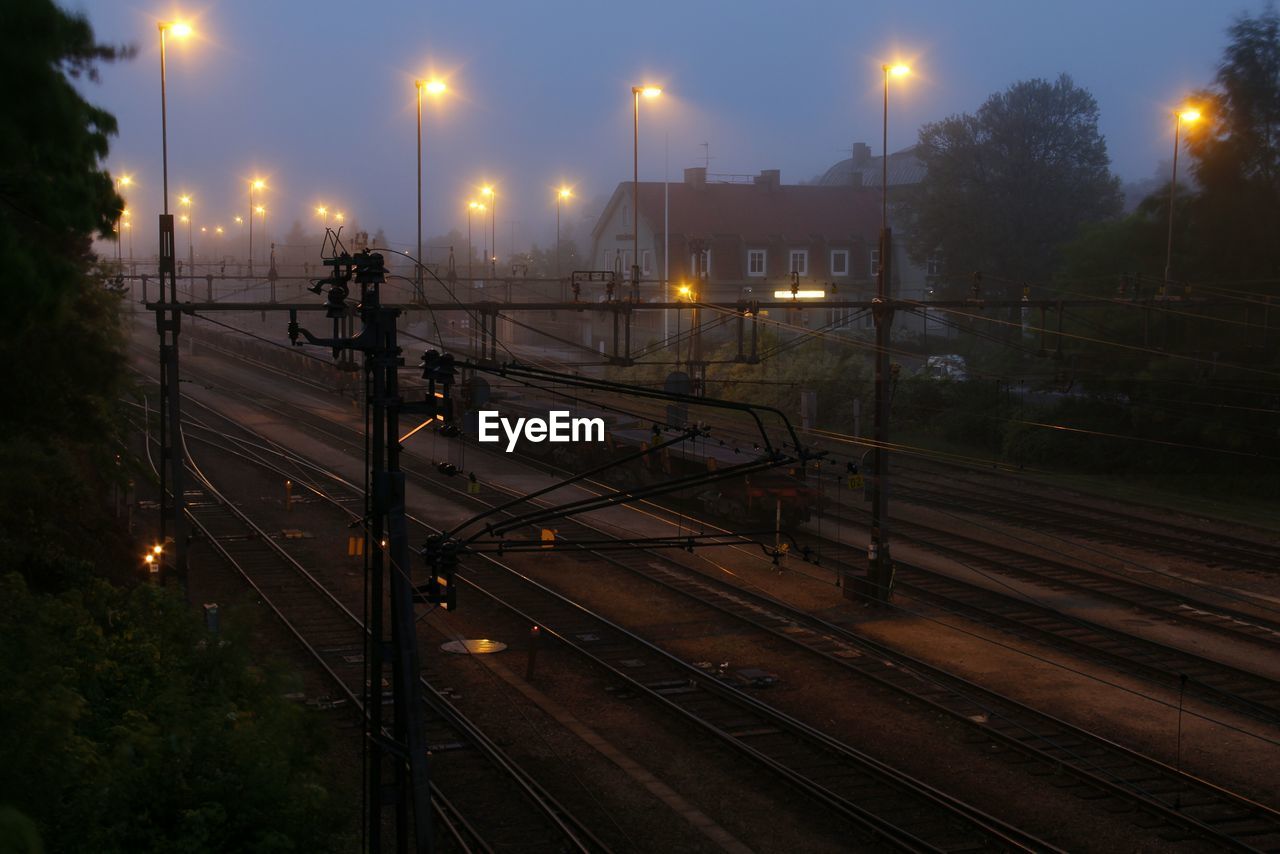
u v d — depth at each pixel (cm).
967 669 2044
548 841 1389
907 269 7531
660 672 2048
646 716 1833
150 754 1085
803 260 7306
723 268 7056
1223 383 3853
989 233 6644
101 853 952
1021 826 1408
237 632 1653
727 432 4578
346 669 2069
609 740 1725
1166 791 1504
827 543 3206
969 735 1716
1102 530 3306
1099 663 2081
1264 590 2636
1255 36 4003
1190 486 3953
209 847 1028
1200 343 4047
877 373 2456
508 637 2300
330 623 2386
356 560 2992
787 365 5306
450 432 1183
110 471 2570
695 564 2934
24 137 1170
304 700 1875
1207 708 1842
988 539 3212
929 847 1321
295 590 2659
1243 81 4009
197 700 1395
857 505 3772
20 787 927
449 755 1666
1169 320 4150
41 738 972
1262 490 3784
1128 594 2588
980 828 1373
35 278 1179
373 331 1119
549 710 1853
